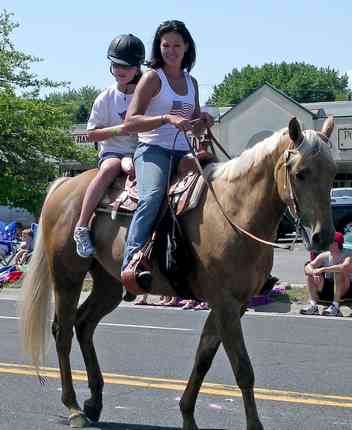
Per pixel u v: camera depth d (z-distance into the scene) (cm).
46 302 708
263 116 3903
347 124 3731
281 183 558
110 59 695
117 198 656
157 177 623
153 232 620
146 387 798
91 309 709
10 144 3241
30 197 3297
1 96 3206
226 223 584
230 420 677
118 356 960
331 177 539
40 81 3503
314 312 1377
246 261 579
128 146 691
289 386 801
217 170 610
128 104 700
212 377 841
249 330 1181
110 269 667
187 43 629
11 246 2231
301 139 544
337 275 1345
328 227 532
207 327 605
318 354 979
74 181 712
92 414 680
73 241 684
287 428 652
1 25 3469
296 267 2109
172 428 659
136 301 1512
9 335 1115
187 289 614
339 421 673
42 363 782
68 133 3353
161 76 625
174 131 633
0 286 1786
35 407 723
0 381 823
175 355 966
